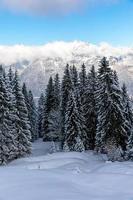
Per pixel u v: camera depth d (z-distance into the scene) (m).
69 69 61.88
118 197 14.14
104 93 45.03
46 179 16.86
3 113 41.50
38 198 13.13
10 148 42.25
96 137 47.12
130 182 16.66
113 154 43.19
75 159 39.50
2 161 40.22
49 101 73.00
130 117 54.91
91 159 44.09
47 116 73.81
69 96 53.38
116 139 44.25
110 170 22.25
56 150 57.81
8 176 17.06
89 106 55.50
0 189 14.45
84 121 54.78
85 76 61.97
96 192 15.20
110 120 44.38
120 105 45.22
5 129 41.59
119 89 45.44
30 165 35.19
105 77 45.53
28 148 47.62
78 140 51.31
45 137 75.19
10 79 64.56
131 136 40.38
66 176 18.33
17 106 47.94
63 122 60.00
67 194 14.02
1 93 41.72
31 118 82.06
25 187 14.83
